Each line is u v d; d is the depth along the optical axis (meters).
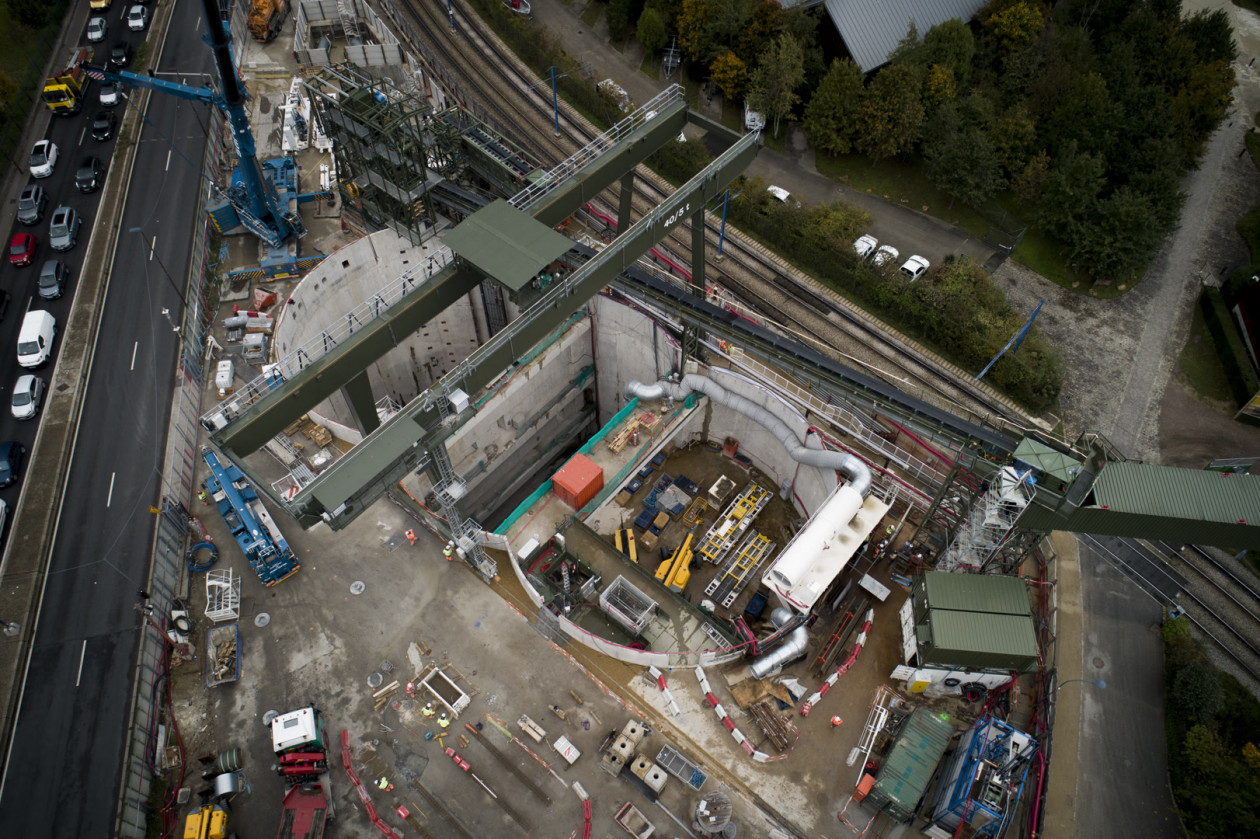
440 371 89.00
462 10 110.12
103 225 82.56
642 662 55.25
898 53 91.94
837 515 56.03
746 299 83.06
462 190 73.88
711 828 47.09
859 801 49.38
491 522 83.06
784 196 91.25
